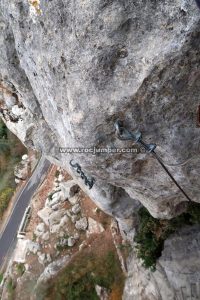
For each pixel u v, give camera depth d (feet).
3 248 83.30
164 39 15.06
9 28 21.99
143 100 16.67
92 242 56.70
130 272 46.01
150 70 15.64
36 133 31.19
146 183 22.99
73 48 16.28
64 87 18.26
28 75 23.06
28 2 17.53
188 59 15.35
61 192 70.33
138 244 39.96
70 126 19.02
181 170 20.62
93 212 60.54
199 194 24.32
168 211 28.76
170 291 36.91
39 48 18.72
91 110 17.34
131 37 15.46
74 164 27.89
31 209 80.07
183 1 14.14
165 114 17.30
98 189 32.12
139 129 17.74
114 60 15.97
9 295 65.57
